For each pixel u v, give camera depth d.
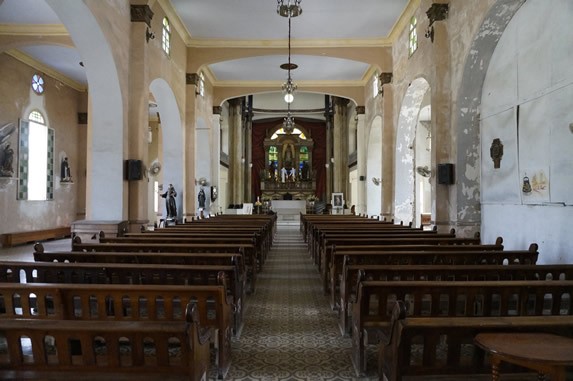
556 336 2.71
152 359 3.11
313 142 34.03
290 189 33.53
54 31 13.05
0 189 14.56
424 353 2.99
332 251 6.70
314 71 19.81
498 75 9.23
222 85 21.45
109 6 9.65
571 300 4.03
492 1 8.34
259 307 6.97
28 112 16.03
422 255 6.03
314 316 6.45
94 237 10.04
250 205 29.62
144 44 11.03
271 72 19.97
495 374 2.59
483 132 9.87
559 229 7.34
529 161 8.13
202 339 3.25
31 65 16.09
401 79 15.00
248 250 7.77
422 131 20.48
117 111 10.35
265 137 34.50
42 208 16.91
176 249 6.81
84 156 19.73
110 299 4.86
